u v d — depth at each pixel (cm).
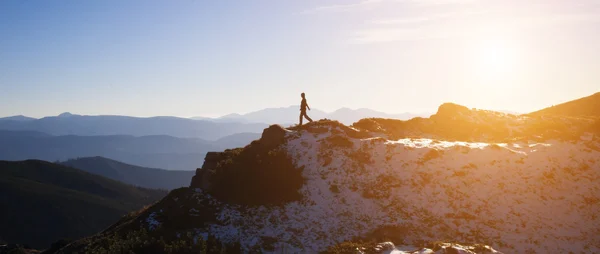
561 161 2989
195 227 2589
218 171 3072
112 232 2738
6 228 11719
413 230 2492
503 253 2292
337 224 2581
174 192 3064
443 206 2662
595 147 3159
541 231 2467
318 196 2830
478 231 2473
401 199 2734
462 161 2992
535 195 2719
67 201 13812
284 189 2888
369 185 2872
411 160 3036
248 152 3262
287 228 2566
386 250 2247
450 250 2130
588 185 2794
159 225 2606
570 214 2592
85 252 2503
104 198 15612
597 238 2431
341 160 3109
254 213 2708
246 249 2364
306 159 3161
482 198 2705
